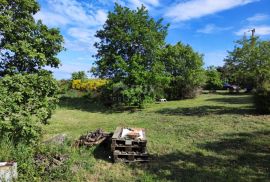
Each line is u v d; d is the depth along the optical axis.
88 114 18.08
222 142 9.88
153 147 9.43
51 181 6.41
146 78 20.05
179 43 27.42
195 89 27.06
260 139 10.05
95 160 8.09
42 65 9.85
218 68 39.12
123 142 8.23
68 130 12.52
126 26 22.39
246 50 16.44
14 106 7.91
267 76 15.86
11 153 6.79
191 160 8.16
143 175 6.98
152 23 22.38
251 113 14.90
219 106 19.00
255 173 7.11
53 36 10.29
